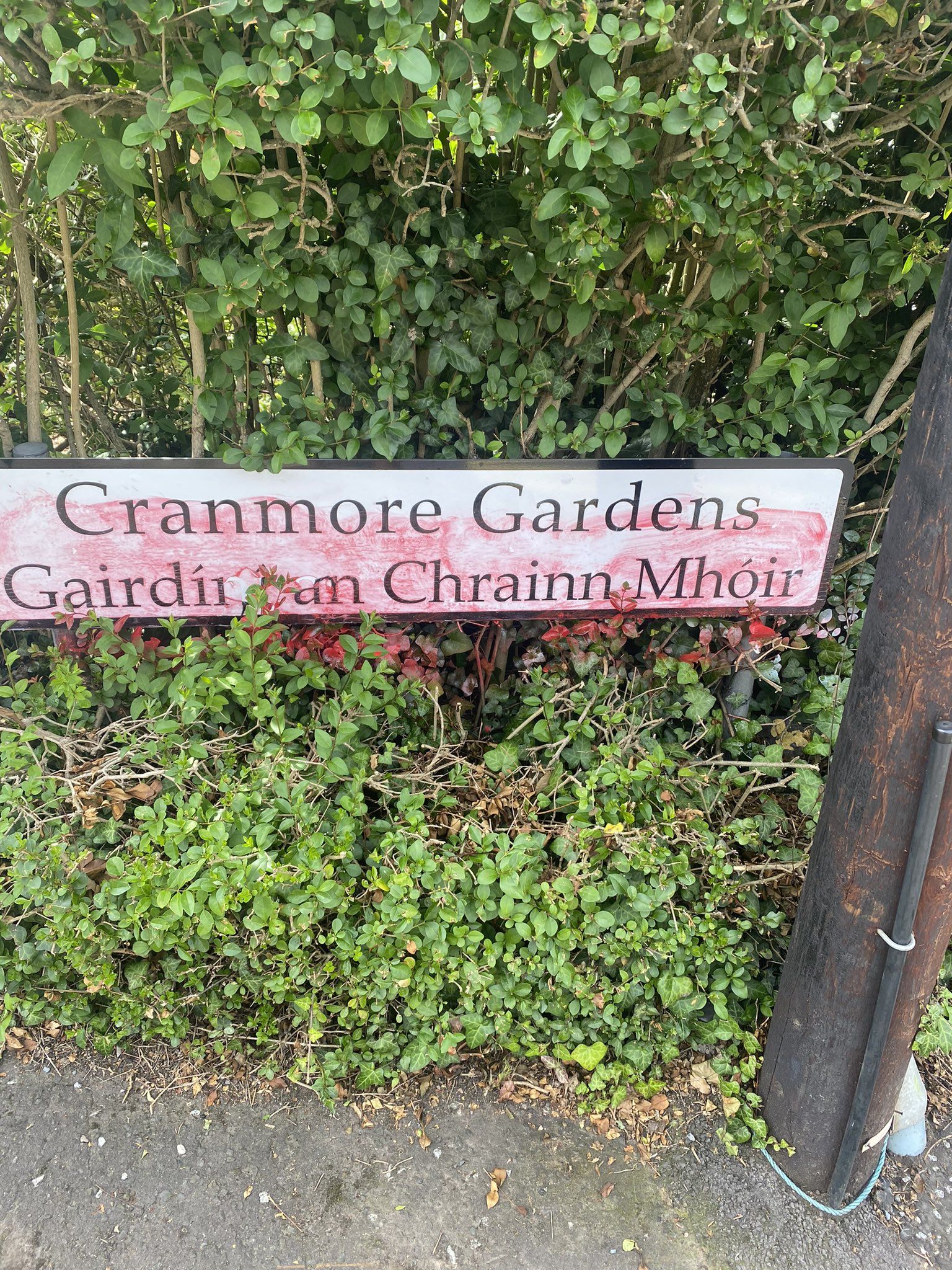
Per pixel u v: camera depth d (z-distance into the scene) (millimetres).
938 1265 2031
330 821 2258
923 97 2123
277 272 2127
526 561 2453
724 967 2348
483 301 2324
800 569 2543
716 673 2717
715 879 2295
